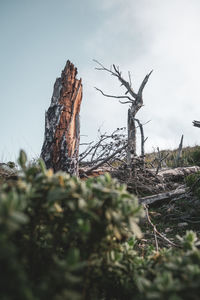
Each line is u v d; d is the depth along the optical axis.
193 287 1.14
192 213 4.65
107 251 1.57
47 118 4.63
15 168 3.20
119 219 1.38
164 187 6.29
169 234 3.99
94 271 1.48
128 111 7.31
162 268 1.53
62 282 1.05
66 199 1.41
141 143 7.11
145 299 1.14
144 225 4.36
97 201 1.37
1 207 1.03
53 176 1.43
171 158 11.37
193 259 1.42
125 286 1.58
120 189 1.49
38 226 1.53
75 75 5.11
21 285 0.96
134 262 1.81
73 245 1.49
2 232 1.01
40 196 1.37
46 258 1.46
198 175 5.33
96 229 1.43
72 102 4.79
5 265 0.97
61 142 4.41
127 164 6.23
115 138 6.52
